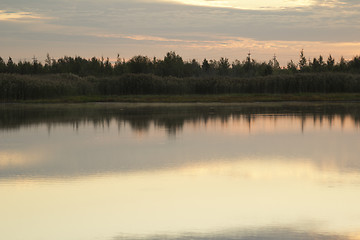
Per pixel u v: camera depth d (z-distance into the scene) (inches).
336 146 816.9
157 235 380.8
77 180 562.9
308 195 490.6
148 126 1122.7
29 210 446.6
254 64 5012.3
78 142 874.8
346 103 2001.7
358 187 521.7
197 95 2561.5
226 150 775.1
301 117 1327.5
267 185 534.9
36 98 2327.8
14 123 1208.2
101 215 431.2
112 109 1701.5
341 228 391.9
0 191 513.0
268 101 2208.4
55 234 386.0
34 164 661.3
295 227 394.9
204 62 5059.1
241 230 389.7
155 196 492.1
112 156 721.6
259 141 879.1
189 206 456.4
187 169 623.2
